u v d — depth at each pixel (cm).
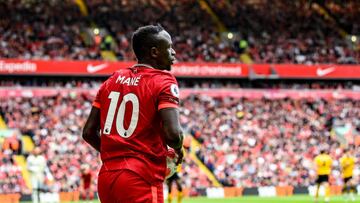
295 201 11050
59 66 15225
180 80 16712
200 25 18688
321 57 18212
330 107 16188
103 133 1786
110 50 16788
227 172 13075
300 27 19488
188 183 12344
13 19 16312
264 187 12800
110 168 1738
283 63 17662
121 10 18250
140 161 1717
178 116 1712
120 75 1817
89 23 17362
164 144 1764
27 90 14200
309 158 13962
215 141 13888
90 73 15475
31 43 15788
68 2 17662
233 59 17450
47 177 11188
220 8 19688
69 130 13125
